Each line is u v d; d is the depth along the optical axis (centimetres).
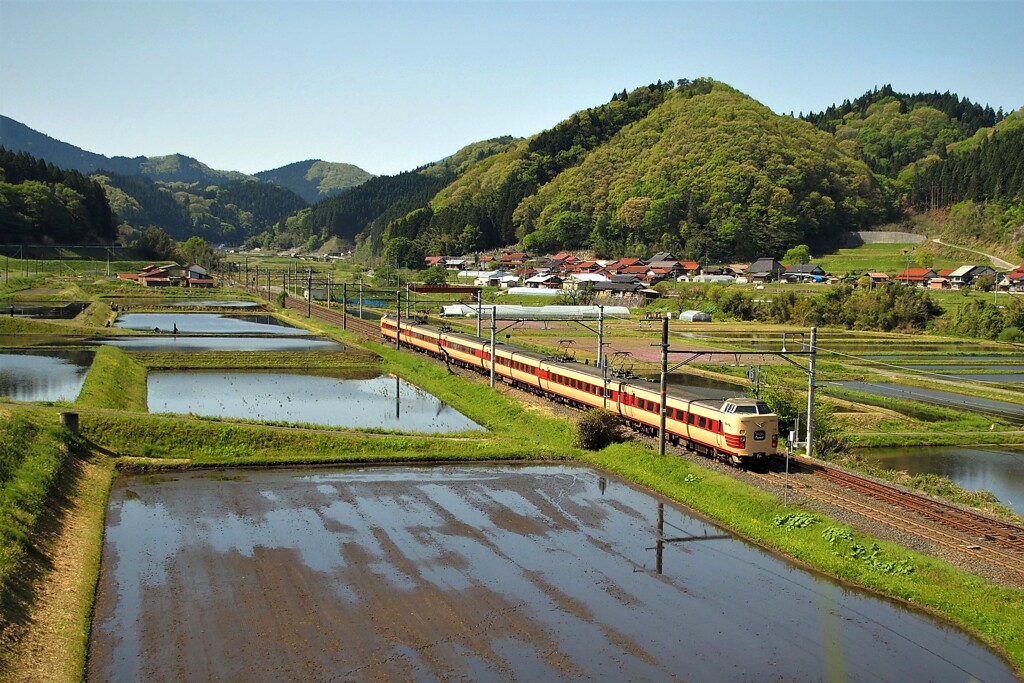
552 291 16200
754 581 2839
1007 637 2369
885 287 12375
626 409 4809
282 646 2348
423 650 2341
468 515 3531
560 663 2283
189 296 16838
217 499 3725
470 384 6606
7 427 3925
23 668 2103
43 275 17500
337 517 3491
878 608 2630
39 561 2731
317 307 14888
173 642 2359
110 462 4197
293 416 5597
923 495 3500
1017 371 8081
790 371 8012
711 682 2192
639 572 2914
